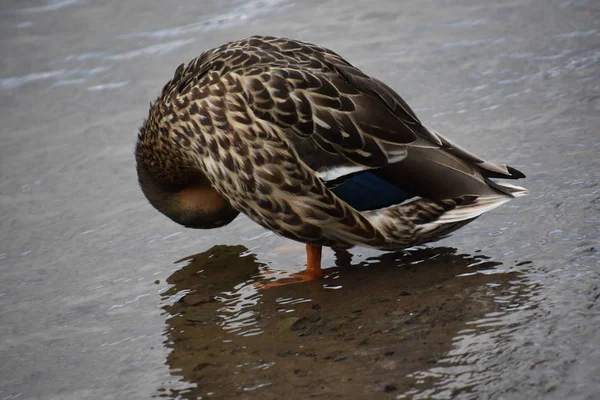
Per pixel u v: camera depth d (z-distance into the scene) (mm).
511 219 10547
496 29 16484
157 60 16594
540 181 11211
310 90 9625
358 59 15805
